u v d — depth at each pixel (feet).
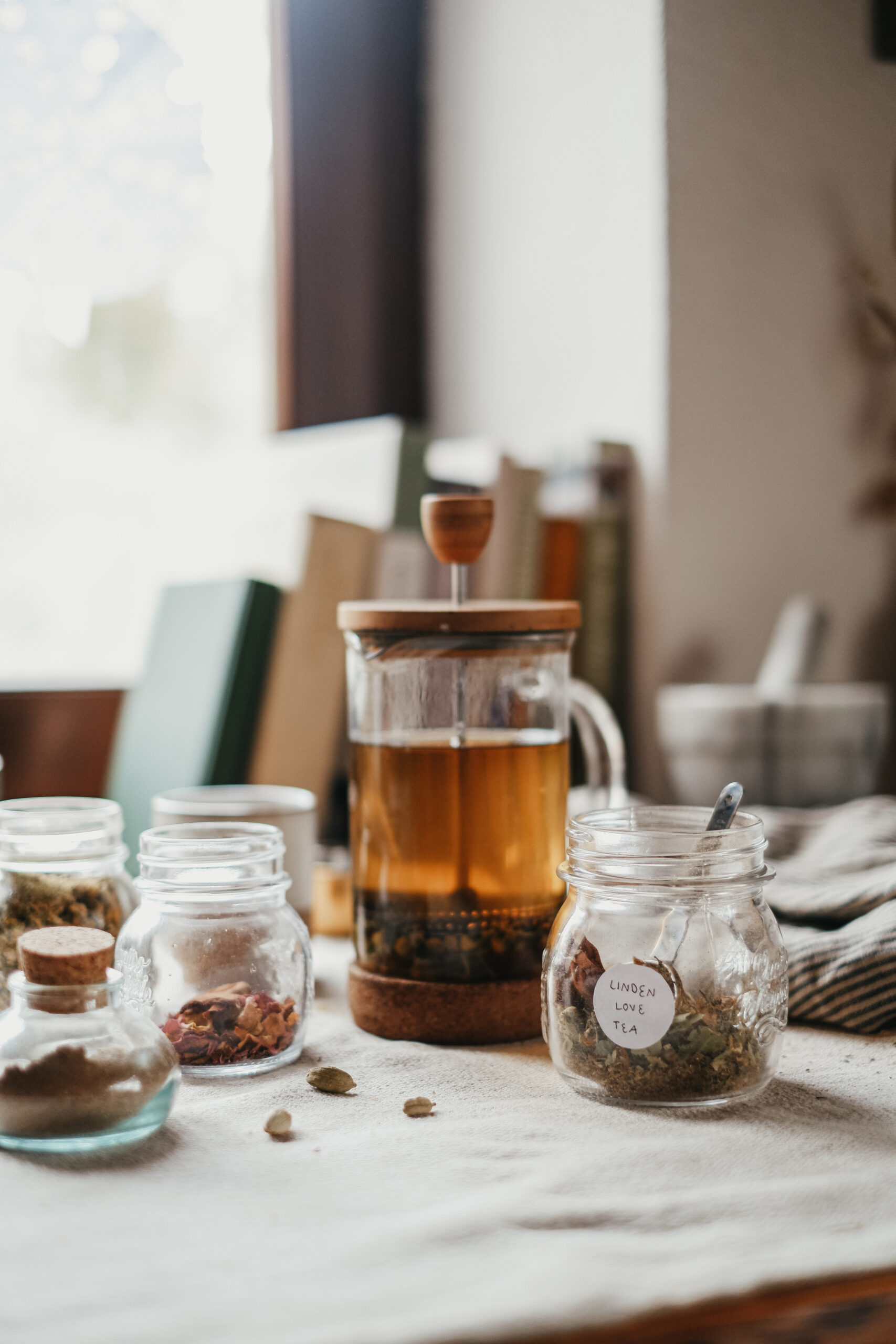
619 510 4.03
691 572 4.01
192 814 2.67
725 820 1.98
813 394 4.28
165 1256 1.39
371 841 2.26
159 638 3.73
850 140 4.33
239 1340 1.20
